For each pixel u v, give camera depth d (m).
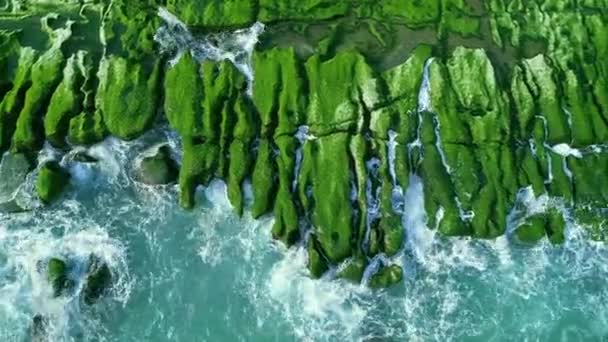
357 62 27.88
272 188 26.27
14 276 25.36
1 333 24.53
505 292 25.16
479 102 27.44
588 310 24.84
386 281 25.09
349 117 26.95
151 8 29.41
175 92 27.73
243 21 29.08
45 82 27.89
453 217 25.78
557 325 24.64
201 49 28.97
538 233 25.66
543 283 25.28
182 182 26.53
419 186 26.53
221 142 26.92
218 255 25.92
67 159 27.31
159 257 25.92
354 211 25.91
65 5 29.48
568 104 27.62
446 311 24.88
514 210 26.22
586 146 27.16
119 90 27.62
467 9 29.33
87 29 29.20
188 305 25.14
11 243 25.95
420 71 27.91
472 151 26.69
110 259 25.77
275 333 24.66
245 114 27.30
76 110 27.59
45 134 27.36
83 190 26.97
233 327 24.80
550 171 26.78
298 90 27.41
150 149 27.34
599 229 25.97
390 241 25.56
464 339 24.47
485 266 25.52
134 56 28.50
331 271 25.38
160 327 24.81
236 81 28.00
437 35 28.89
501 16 29.22
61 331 24.61
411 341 24.41
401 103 27.44
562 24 29.02
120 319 24.91
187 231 26.33
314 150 26.61
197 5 29.34
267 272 25.56
